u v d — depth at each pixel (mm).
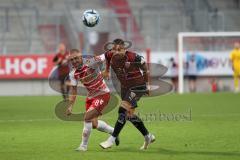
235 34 86875
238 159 29656
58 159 29594
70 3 104250
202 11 100938
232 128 44125
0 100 74500
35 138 38594
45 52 93562
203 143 35781
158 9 102250
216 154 31250
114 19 96500
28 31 95062
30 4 102750
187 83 90562
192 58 89688
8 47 92688
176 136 39281
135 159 29500
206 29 100125
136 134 40250
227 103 67875
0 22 94250
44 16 96062
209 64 90250
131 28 97000
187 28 100750
